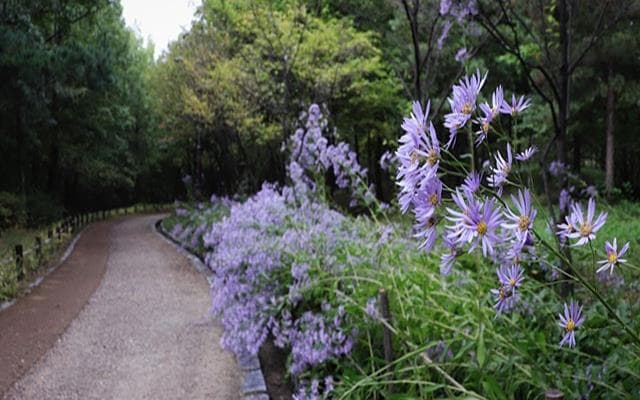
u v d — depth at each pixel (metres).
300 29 12.34
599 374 2.50
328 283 4.53
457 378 3.03
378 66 12.97
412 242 4.62
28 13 15.91
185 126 20.55
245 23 12.80
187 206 19.89
